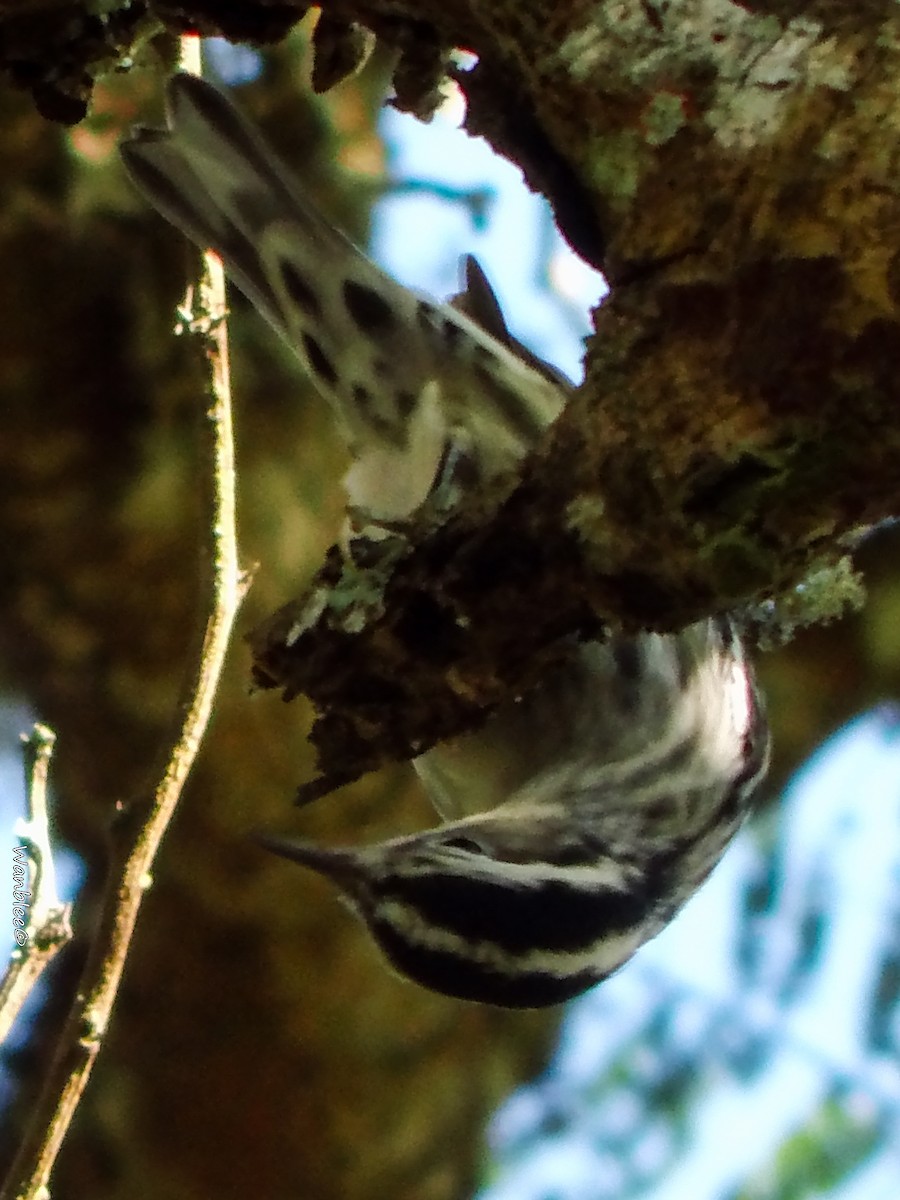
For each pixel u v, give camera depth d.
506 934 1.24
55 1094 1.22
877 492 1.17
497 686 1.20
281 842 1.24
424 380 1.26
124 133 1.31
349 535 1.21
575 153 1.18
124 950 1.22
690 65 1.17
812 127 1.17
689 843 1.27
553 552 1.19
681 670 1.28
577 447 1.18
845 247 1.17
